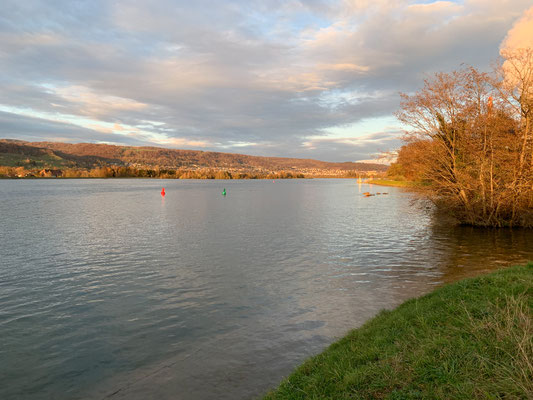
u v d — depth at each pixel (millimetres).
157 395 7754
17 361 9484
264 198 85938
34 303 13992
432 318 8328
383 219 40906
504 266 18000
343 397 5695
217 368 8750
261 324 11430
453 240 25812
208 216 45938
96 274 18203
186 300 14102
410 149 31422
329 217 43750
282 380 7703
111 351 9938
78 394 7949
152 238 28969
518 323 6840
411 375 5887
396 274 17109
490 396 4949
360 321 11312
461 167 30562
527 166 28344
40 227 35938
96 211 53031
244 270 18594
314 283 15953
